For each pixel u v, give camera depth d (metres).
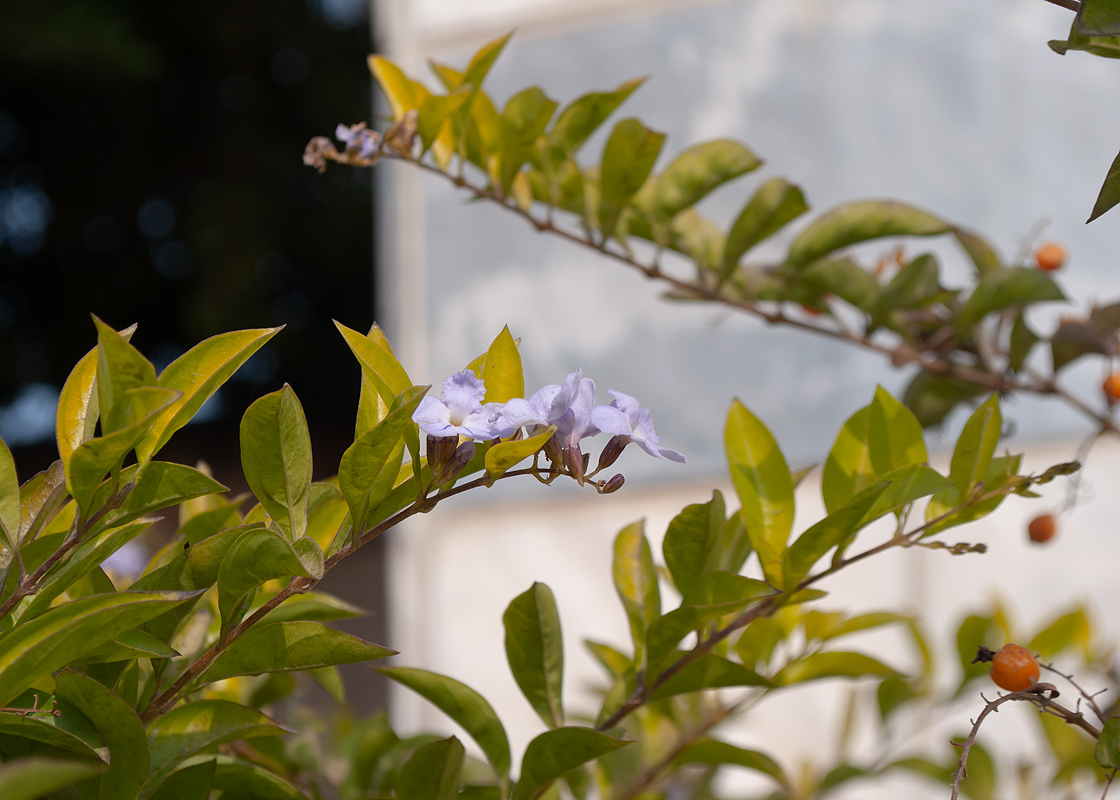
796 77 1.32
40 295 5.46
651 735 1.00
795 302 1.03
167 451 4.49
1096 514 1.18
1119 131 1.22
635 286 1.36
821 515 1.26
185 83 5.24
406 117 0.96
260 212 5.07
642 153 0.97
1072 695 1.08
